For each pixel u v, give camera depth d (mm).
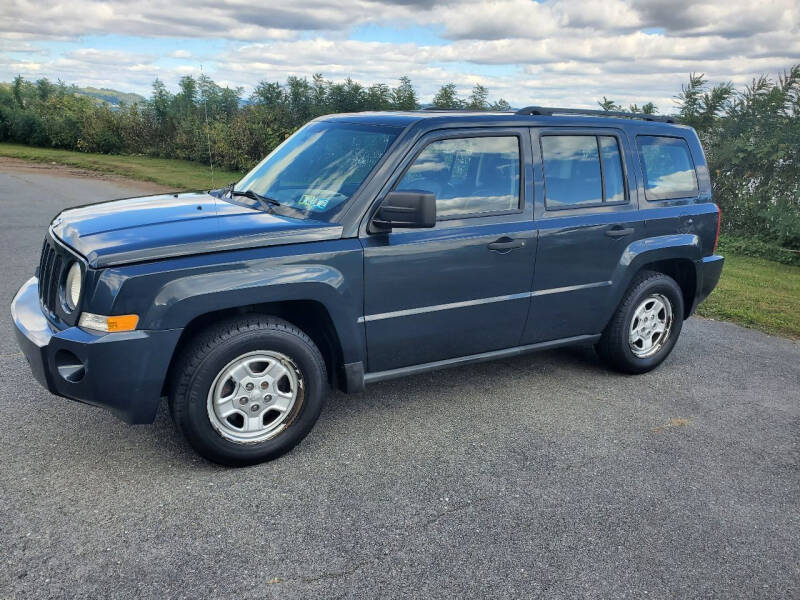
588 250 4648
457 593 2654
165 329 3188
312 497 3293
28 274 7270
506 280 4297
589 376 5234
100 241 3289
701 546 3082
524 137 4387
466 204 4137
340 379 3928
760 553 3062
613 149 4848
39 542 2816
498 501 3348
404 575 2746
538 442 4035
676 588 2779
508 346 4555
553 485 3539
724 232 13016
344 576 2717
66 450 3611
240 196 4312
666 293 5234
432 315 4055
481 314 4270
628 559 2947
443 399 4625
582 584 2762
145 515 3057
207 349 3311
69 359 3215
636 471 3746
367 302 3785
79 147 28328
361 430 4078
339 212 3730
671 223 5105
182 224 3537
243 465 3541
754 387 5211
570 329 4801
